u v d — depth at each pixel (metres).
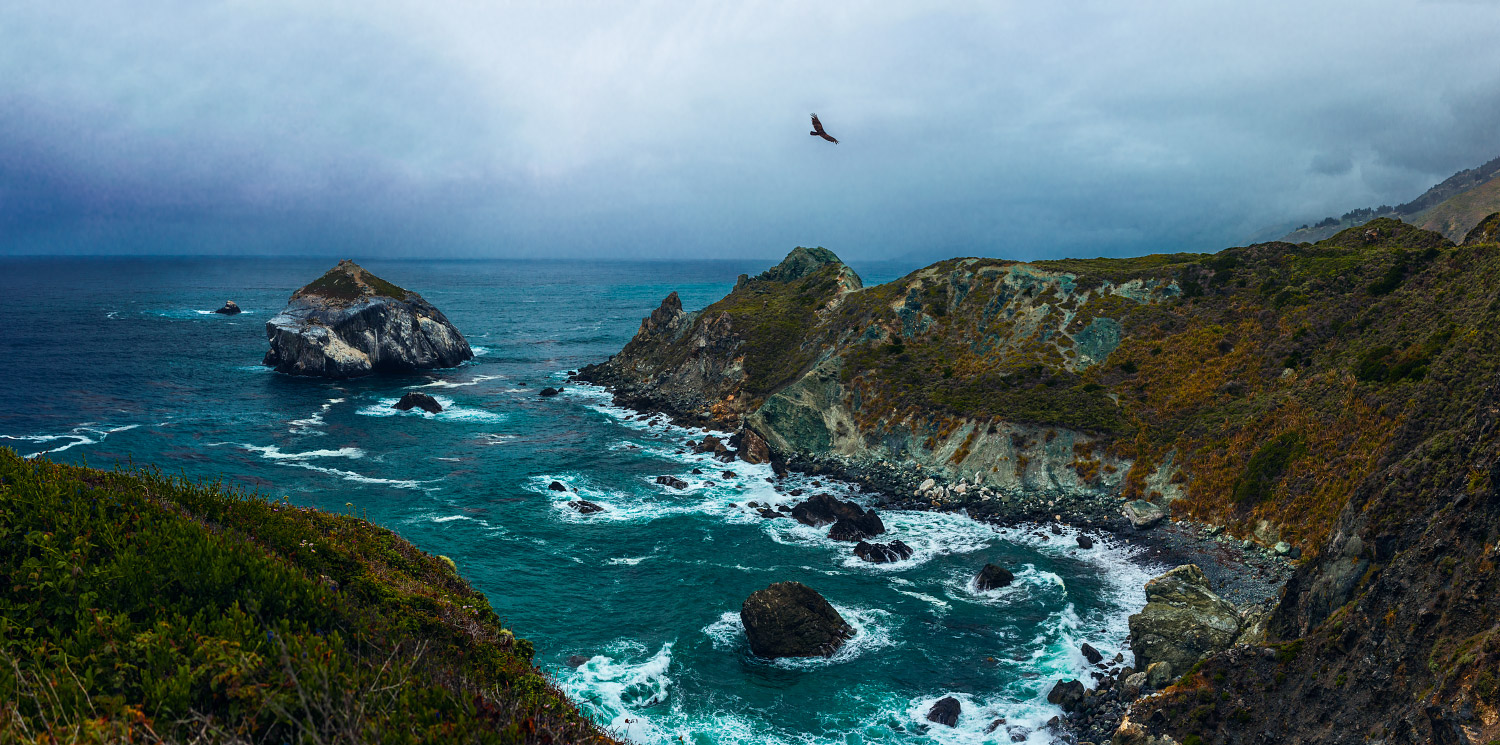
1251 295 61.53
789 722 28.23
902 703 29.47
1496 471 20.81
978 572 41.38
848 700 29.62
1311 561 28.06
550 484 55.25
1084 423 54.91
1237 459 47.09
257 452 62.53
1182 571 35.69
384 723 9.02
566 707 14.95
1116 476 51.38
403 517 48.28
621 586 39.22
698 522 48.66
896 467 59.06
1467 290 44.59
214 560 12.22
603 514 49.81
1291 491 42.41
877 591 39.00
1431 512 23.81
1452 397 34.03
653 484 56.53
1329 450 42.34
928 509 51.69
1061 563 42.44
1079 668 31.52
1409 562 21.98
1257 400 50.94
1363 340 49.34
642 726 27.56
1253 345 56.31
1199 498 46.66
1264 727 22.67
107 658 9.81
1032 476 53.62
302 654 10.06
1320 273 58.91
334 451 63.44
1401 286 51.53
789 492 55.31
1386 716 19.56
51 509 13.39
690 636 34.22
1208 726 23.77
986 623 35.66
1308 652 23.53
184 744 8.27
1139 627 31.14
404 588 17.28
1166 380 57.25
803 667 31.92
